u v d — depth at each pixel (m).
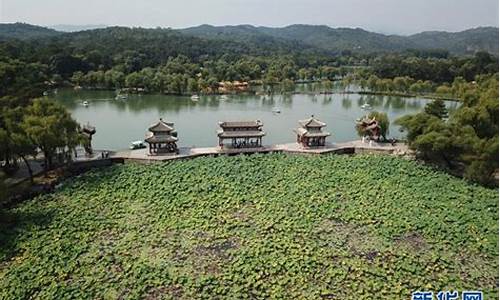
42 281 27.52
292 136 73.44
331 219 36.62
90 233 33.94
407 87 126.50
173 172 46.94
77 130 53.28
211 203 39.38
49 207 38.50
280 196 40.91
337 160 51.97
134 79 118.12
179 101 109.44
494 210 38.19
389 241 32.97
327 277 28.12
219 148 57.31
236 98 118.44
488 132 49.09
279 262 29.66
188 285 27.34
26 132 44.16
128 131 74.62
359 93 133.38
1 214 35.81
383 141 62.28
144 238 33.31
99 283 27.55
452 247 32.16
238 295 26.31
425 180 45.31
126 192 41.81
